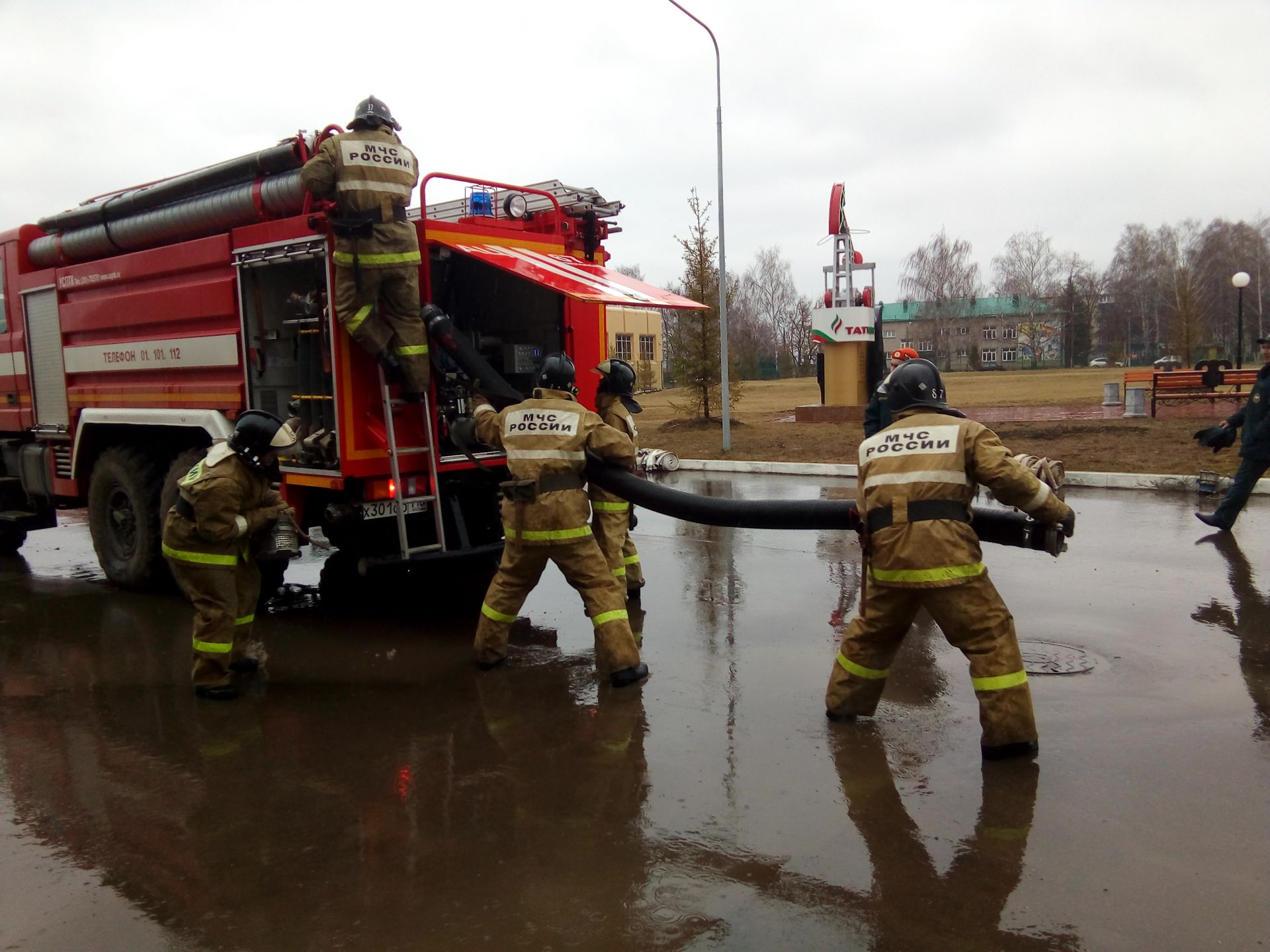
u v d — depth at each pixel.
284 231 5.89
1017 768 3.88
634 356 51.56
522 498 4.95
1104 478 11.05
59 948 2.84
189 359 6.75
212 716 4.80
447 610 6.82
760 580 7.28
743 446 15.83
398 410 5.90
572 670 5.36
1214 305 65.12
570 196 7.28
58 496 8.39
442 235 6.07
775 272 83.75
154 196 6.99
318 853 3.37
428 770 4.07
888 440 4.00
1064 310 73.88
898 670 5.14
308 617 6.66
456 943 2.81
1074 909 2.88
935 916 2.88
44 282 8.12
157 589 7.52
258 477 5.07
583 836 3.43
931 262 75.69
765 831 3.43
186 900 3.09
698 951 2.74
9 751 4.41
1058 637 5.55
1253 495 10.14
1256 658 5.13
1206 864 3.11
